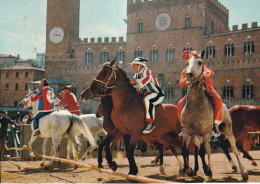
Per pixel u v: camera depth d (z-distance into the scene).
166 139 10.52
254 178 10.09
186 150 9.18
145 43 75.25
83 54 81.25
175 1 72.38
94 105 56.84
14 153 17.58
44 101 12.73
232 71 64.44
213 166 13.36
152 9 75.00
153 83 10.04
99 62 79.94
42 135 12.78
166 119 10.30
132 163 9.16
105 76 9.76
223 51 66.00
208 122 9.00
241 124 12.90
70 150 14.98
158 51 73.69
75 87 80.81
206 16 70.31
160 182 7.16
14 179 9.64
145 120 9.54
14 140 17.86
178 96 70.06
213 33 72.94
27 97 13.50
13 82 84.31
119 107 9.59
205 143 9.03
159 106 10.24
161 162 11.47
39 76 85.31
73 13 86.06
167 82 71.62
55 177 10.19
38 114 12.77
